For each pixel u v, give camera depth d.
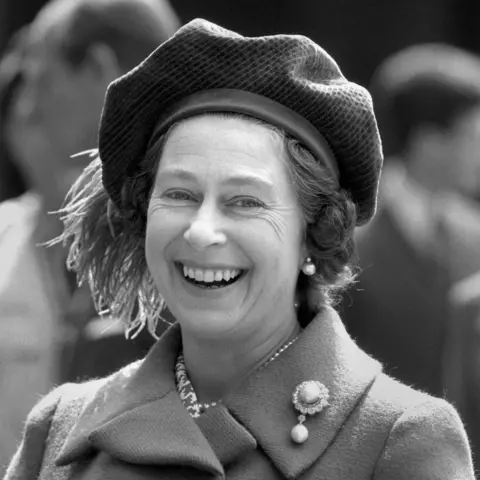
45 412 8.64
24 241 12.37
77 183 8.82
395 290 14.78
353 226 8.04
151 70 7.78
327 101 7.72
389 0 26.19
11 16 22.86
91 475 7.88
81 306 11.66
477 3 26.20
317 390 7.74
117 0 12.36
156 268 7.79
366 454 7.56
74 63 12.36
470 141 15.90
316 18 26.12
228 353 7.97
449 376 14.06
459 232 15.20
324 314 8.16
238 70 7.66
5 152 14.30
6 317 12.02
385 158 16.28
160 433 7.74
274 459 7.61
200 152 7.62
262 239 7.61
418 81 16.06
